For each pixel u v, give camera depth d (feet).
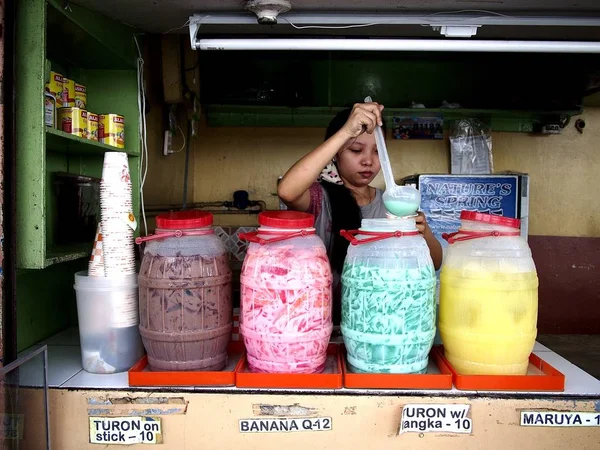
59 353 4.90
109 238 4.25
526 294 3.75
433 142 10.99
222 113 10.64
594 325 11.03
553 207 11.10
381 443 3.74
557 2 4.46
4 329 3.85
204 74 9.91
